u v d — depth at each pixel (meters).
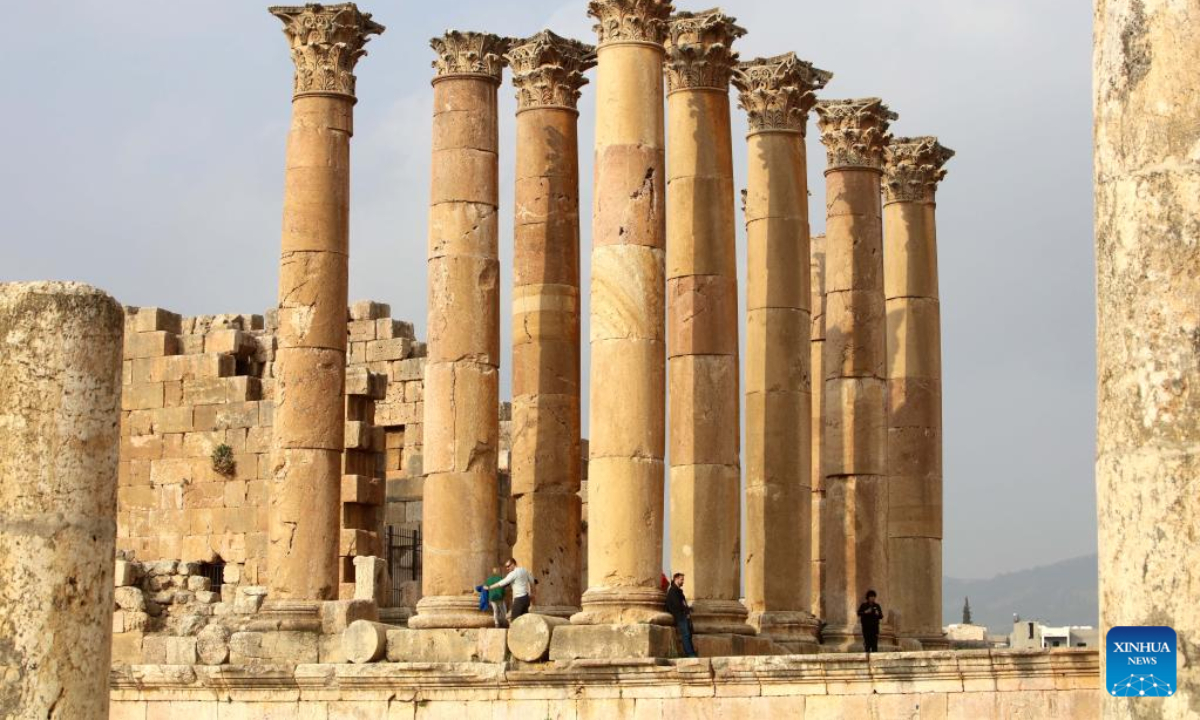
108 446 19.06
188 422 49.84
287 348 39.81
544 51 41.78
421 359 51.66
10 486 18.55
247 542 48.66
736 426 39.03
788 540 40.84
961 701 30.44
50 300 18.80
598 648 33.97
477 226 39.03
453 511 37.75
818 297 48.94
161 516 49.78
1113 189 15.39
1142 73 15.28
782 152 42.50
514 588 36.59
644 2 36.62
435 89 39.84
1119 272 15.28
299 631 37.78
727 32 40.53
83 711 18.55
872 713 31.12
